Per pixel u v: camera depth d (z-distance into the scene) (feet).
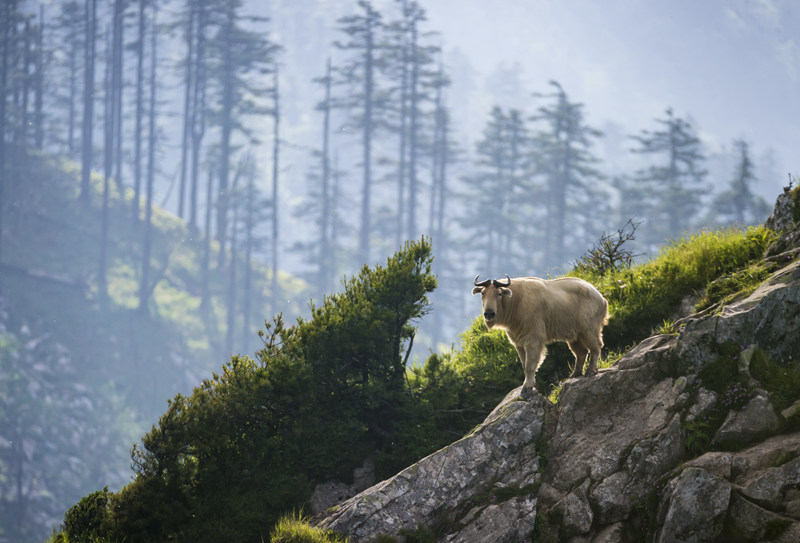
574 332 31.30
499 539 28.27
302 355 42.09
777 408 27.17
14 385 147.33
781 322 29.09
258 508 37.81
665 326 36.99
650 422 28.86
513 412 31.01
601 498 27.78
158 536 37.09
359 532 30.07
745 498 24.68
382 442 42.04
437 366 43.83
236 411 39.47
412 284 42.96
